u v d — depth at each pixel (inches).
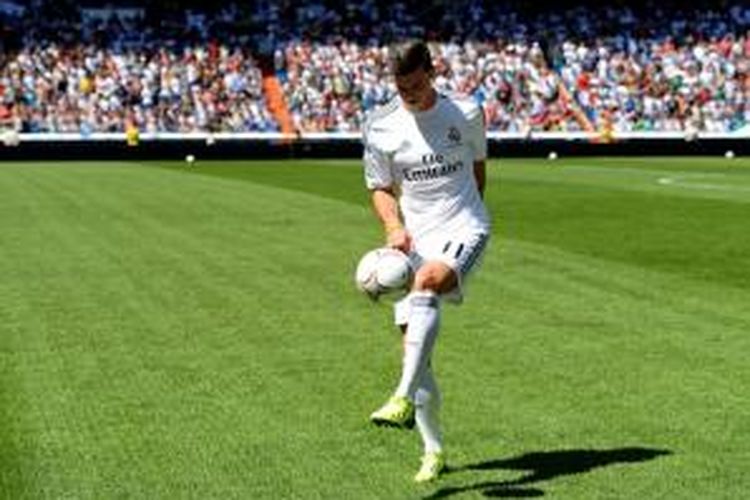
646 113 2341.3
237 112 2215.8
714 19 2486.5
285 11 2388.0
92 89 2178.9
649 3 2506.2
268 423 327.9
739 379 380.8
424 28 2426.2
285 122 2218.3
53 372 393.4
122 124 2145.7
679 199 1125.7
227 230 840.3
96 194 1200.2
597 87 2367.1
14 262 670.5
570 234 810.2
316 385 374.0
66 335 457.7
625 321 483.8
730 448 302.4
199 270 636.7
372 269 275.6
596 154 2315.5
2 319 492.7
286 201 1103.6
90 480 276.7
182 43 2298.2
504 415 336.2
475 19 2448.3
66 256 697.0
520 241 768.3
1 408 345.4
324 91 2271.2
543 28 2447.1
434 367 399.9
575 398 356.2
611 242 761.0
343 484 273.6
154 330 467.8
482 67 2364.7
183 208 1026.1
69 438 313.3
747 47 2444.6
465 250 277.0
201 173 1620.3
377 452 299.9
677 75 2393.0
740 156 2263.8
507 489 269.3
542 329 467.2
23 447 304.7
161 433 318.0
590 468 285.4
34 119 2111.2
